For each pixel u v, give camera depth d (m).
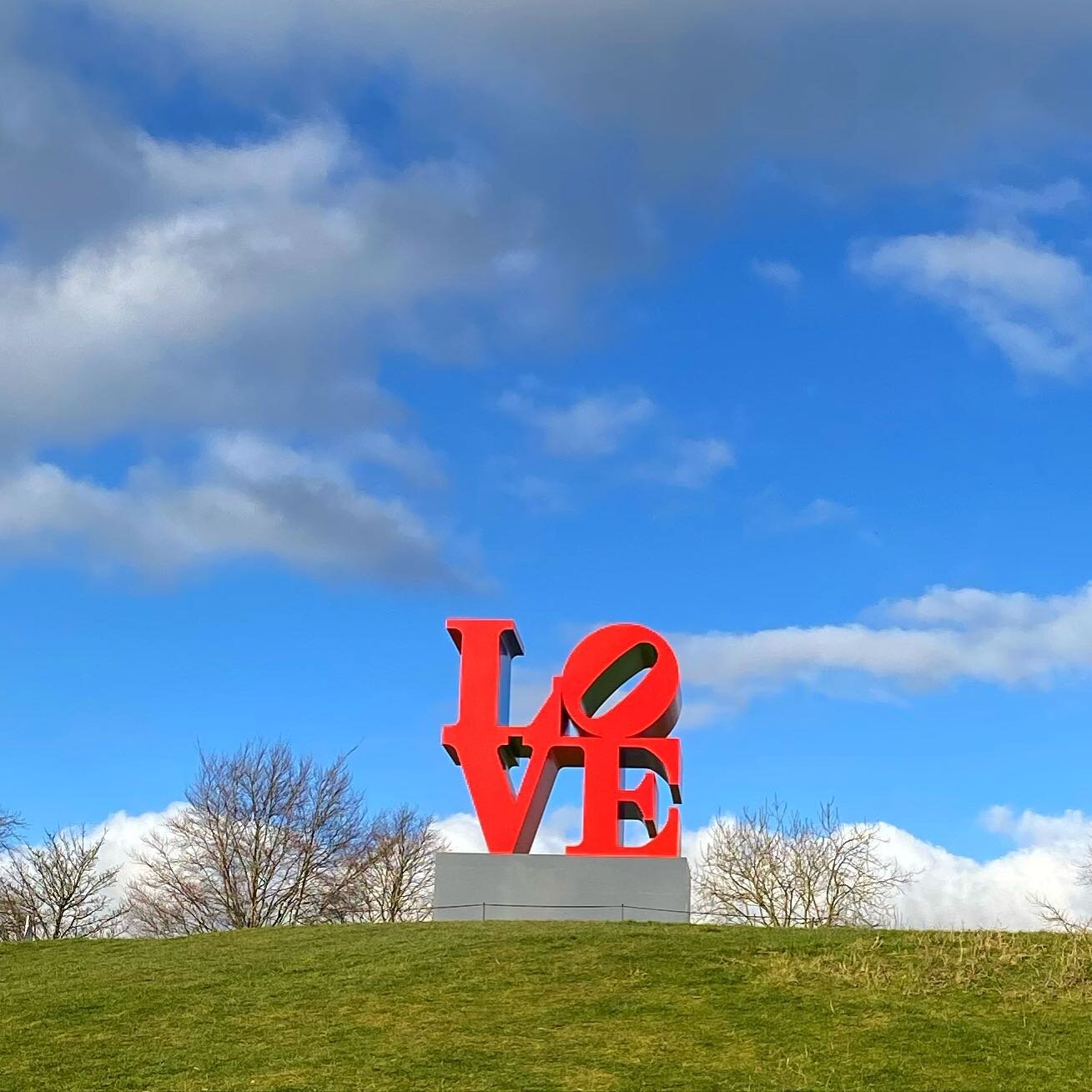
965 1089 21.14
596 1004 25.83
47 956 35.50
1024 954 28.45
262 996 27.70
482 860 35.53
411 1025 25.03
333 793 58.88
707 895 55.19
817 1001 25.62
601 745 36.16
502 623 37.41
